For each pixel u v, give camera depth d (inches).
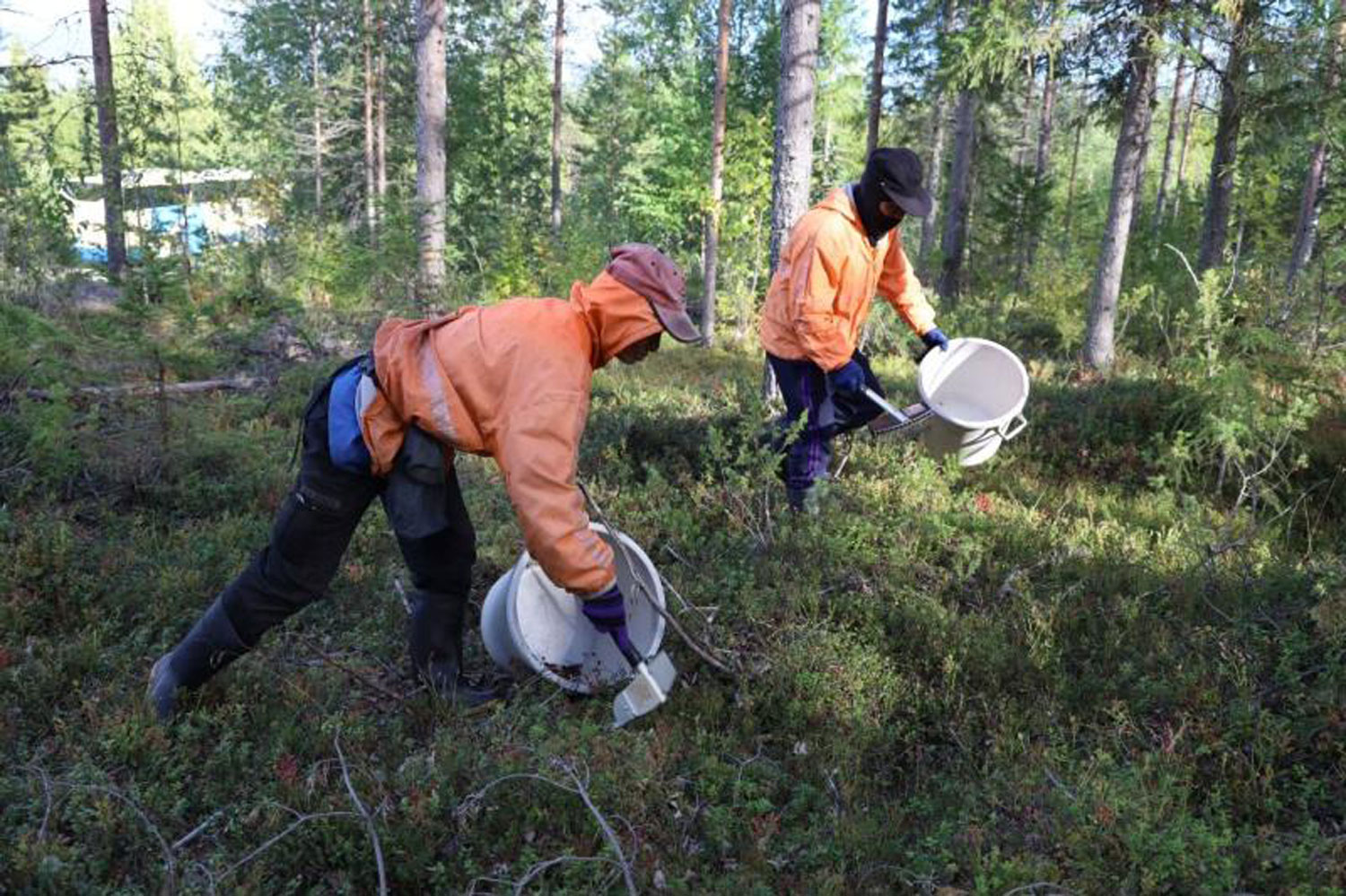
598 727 122.7
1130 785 106.7
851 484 218.7
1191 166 1496.1
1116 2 398.3
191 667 125.8
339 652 150.8
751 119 658.8
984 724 132.8
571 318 114.0
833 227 179.8
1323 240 321.1
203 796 113.0
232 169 522.9
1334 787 115.4
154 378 215.2
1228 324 249.9
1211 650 145.6
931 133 1275.8
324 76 1149.1
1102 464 251.3
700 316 639.1
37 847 96.4
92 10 561.0
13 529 170.1
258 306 269.1
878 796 121.0
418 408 113.5
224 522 187.3
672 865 106.2
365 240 439.8
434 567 135.1
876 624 154.9
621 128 1339.8
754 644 152.4
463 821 108.0
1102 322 438.0
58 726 119.9
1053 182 860.0
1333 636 137.3
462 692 138.9
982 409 212.2
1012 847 105.4
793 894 100.7
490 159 1162.0
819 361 184.7
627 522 194.4
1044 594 171.2
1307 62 377.4
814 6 279.6
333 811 107.6
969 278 877.2
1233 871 97.2
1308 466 226.7
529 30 1117.7
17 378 214.4
